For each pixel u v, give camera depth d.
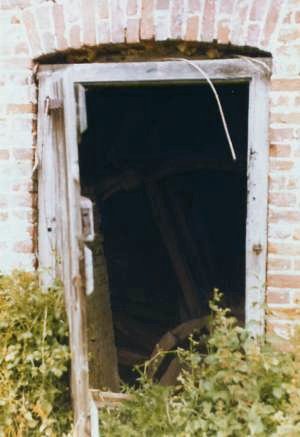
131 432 3.09
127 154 5.88
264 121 3.23
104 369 4.55
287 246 3.22
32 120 3.43
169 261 6.24
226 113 5.98
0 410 3.12
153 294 6.17
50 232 3.49
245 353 3.03
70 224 3.04
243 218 6.26
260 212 3.27
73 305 3.08
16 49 3.39
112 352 4.87
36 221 3.51
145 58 3.38
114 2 3.28
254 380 2.87
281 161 3.20
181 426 3.00
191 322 5.12
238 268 6.16
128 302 6.11
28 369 3.18
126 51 3.38
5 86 3.42
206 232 6.16
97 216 5.07
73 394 3.20
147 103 5.98
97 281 4.73
